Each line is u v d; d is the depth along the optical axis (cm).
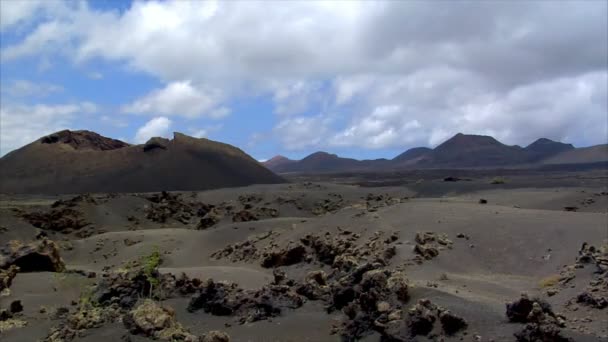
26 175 16462
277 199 10362
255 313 2580
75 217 8619
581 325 2003
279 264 4916
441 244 4034
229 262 5641
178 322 2458
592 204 6288
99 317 2489
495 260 3725
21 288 3541
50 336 2381
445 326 1961
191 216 9931
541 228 4025
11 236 7525
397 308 2177
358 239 4741
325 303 2714
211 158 17950
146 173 16350
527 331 1800
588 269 2700
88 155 17688
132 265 5359
